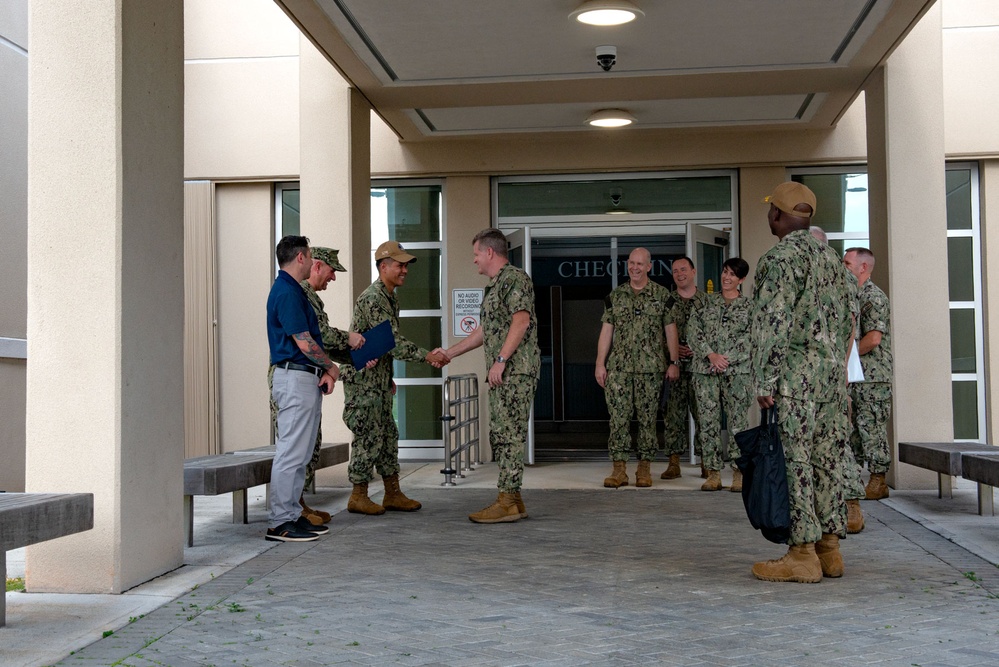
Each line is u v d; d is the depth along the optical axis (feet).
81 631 13.20
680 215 37.01
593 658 11.78
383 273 23.79
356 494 23.95
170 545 17.16
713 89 30.01
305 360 20.54
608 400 29.14
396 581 16.30
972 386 34.99
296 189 37.19
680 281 29.76
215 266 36.78
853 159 35.24
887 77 27.76
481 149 36.60
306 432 20.53
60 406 15.57
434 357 23.77
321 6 23.09
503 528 21.65
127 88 15.83
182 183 17.63
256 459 22.16
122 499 15.53
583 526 21.88
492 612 14.14
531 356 22.57
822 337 15.65
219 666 11.53
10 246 28.60
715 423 27.68
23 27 29.40
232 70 36.40
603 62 25.81
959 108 33.88
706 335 27.37
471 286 37.01
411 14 23.62
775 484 15.46
